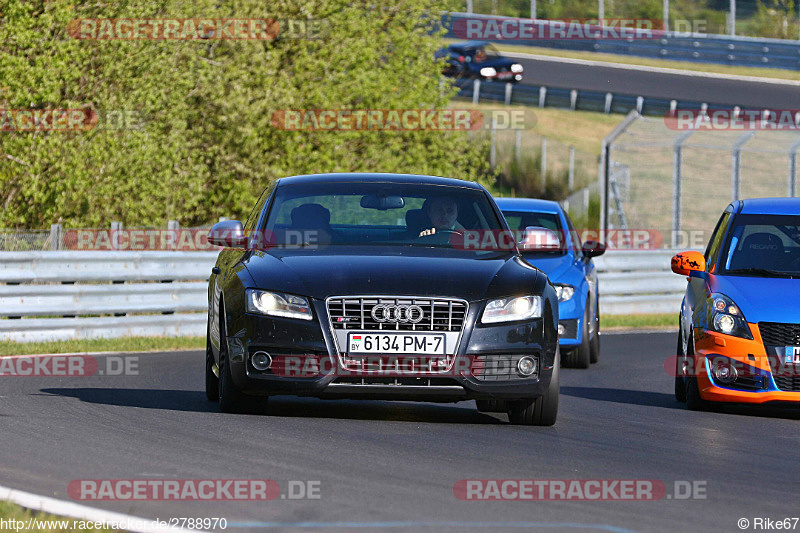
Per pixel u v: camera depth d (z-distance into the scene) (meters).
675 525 17.94
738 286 34.22
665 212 133.75
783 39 190.00
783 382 32.81
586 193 132.75
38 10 81.44
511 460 23.25
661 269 82.25
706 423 31.44
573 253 49.12
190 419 27.62
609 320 75.56
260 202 32.72
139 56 83.62
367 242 29.80
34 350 48.19
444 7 106.25
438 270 27.55
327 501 18.73
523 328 27.25
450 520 17.66
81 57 80.94
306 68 99.12
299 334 26.66
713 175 144.00
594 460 23.77
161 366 42.97
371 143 100.75
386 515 17.86
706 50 189.25
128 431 25.66
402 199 31.05
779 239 36.00
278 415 28.77
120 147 81.69
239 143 93.50
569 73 181.38
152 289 57.22
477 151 107.00
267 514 17.75
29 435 25.03
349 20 99.19
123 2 83.62
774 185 139.88
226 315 27.94
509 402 28.88
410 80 103.06
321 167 95.69
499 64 170.12
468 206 31.20
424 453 23.66
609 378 44.12
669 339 62.97
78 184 79.62
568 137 160.75
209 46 96.19
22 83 78.56
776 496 20.77
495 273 27.95
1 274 52.06
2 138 80.44
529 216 50.38
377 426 27.44
